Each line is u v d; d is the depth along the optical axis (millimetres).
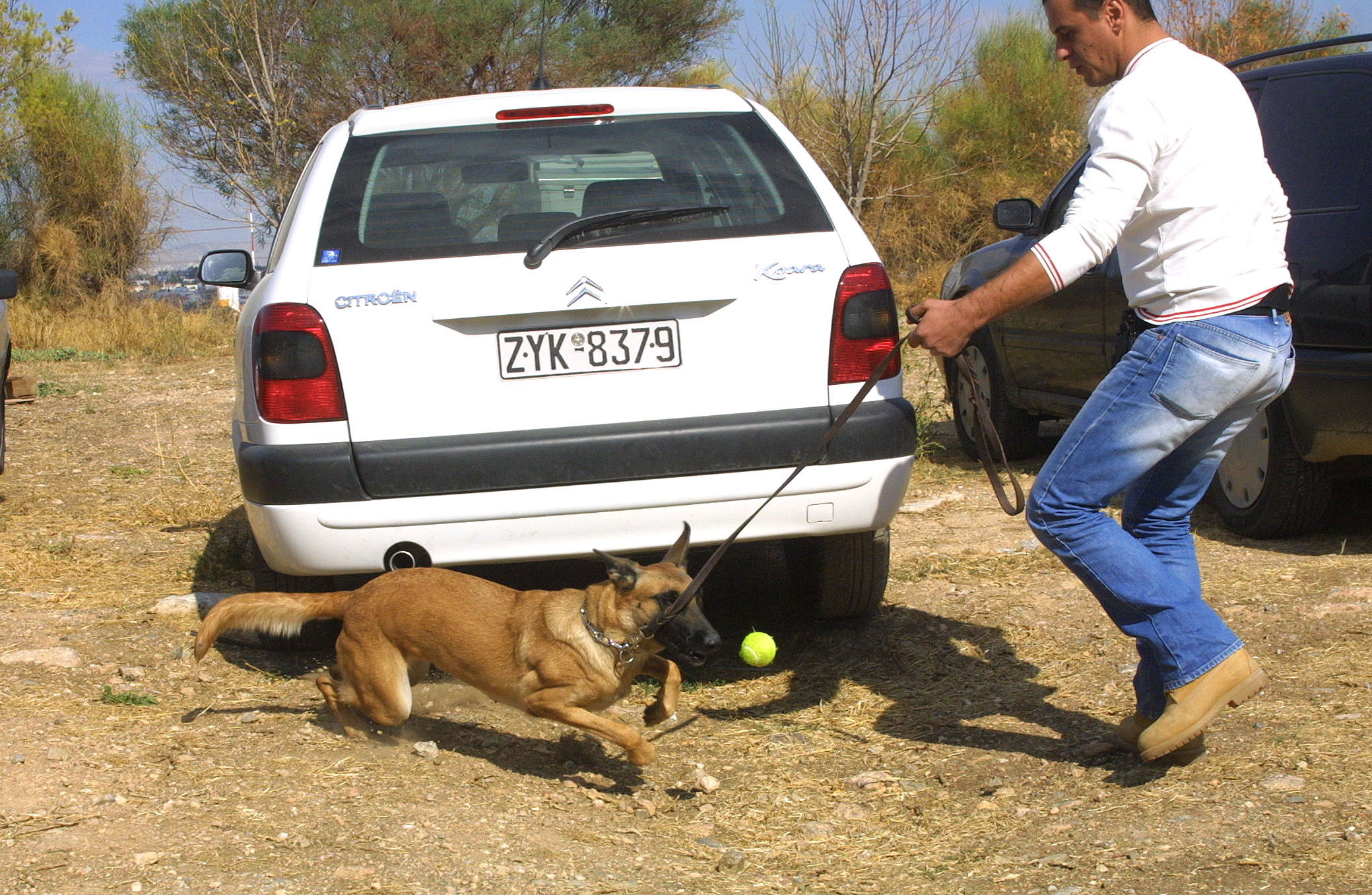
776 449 3863
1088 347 6461
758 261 3883
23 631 4742
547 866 2936
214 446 8977
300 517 3736
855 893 2912
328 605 3822
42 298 17062
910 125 17516
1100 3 3162
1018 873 2918
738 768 3719
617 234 3895
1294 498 5441
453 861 2908
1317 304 5062
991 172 17375
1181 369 3119
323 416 3748
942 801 3416
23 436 9336
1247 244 3119
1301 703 3736
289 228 4082
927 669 4383
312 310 3752
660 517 3850
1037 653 4438
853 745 3840
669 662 3738
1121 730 3547
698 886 2922
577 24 21219
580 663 3479
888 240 17031
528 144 4227
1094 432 3236
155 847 2922
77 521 6762
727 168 4172
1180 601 3215
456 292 3764
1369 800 3020
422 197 4039
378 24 18859
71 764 3400
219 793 3248
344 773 3445
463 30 19484
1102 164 3092
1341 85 5379
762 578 5543
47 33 17422
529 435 3787
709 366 3854
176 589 5434
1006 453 7742
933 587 5211
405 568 3807
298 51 18812
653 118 4379
